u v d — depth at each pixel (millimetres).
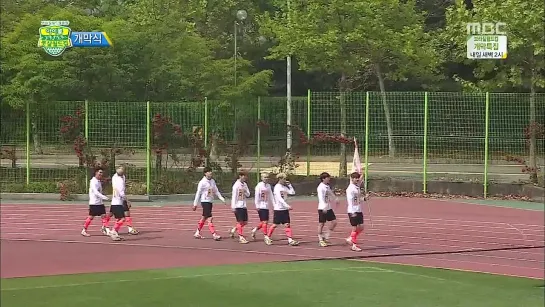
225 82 42000
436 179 34719
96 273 16781
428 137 34406
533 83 34469
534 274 17625
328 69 40875
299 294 14836
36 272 16812
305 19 38344
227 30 61906
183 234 23375
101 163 32500
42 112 33875
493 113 34031
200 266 17891
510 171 36625
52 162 33938
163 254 19609
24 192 33062
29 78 33750
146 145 33406
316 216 27750
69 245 20922
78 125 33500
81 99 36312
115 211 22125
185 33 44719
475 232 24234
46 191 33094
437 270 17922
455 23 37500
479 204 31531
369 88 57031
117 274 16688
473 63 44438
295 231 24266
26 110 33875
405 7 40281
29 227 24547
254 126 34688
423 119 34344
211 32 60656
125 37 38531
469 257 19906
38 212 28328
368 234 23719
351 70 41188
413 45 39219
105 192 31906
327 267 18047
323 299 14414
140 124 33500
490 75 42125
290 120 34781
